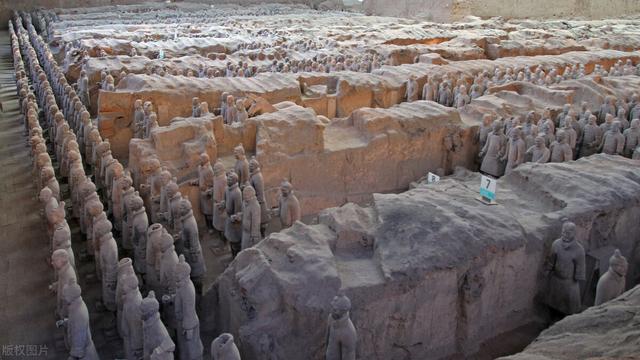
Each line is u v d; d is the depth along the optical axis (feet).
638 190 22.24
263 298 16.35
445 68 46.96
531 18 106.63
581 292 20.49
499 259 18.16
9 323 19.51
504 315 19.10
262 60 51.52
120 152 36.09
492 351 18.43
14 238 25.41
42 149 27.94
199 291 20.84
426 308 17.24
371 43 61.52
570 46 65.21
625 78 45.14
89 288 21.66
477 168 33.78
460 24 85.81
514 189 23.72
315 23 83.66
